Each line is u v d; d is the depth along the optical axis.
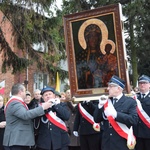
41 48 11.41
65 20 5.94
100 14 5.60
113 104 4.61
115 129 4.45
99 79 5.64
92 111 6.08
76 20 5.84
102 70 5.61
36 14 10.55
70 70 5.91
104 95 5.08
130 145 4.30
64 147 5.25
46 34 11.13
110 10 5.50
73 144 7.22
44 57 11.29
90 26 5.72
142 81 6.00
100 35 5.62
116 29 5.46
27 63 11.05
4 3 10.64
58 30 11.71
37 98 6.45
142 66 21.80
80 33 5.81
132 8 16.91
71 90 5.88
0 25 11.39
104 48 5.59
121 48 5.43
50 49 11.25
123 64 5.41
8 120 5.00
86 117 6.07
